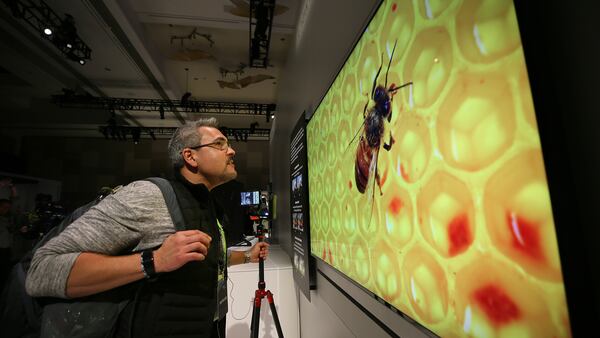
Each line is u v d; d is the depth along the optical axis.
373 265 0.87
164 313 0.73
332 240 1.30
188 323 0.76
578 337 0.32
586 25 0.36
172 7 3.17
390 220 0.76
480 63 0.45
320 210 1.50
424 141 0.60
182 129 1.02
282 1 2.99
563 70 0.38
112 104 5.38
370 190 0.89
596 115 0.34
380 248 0.82
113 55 4.11
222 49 4.25
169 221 0.79
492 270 0.43
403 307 0.70
